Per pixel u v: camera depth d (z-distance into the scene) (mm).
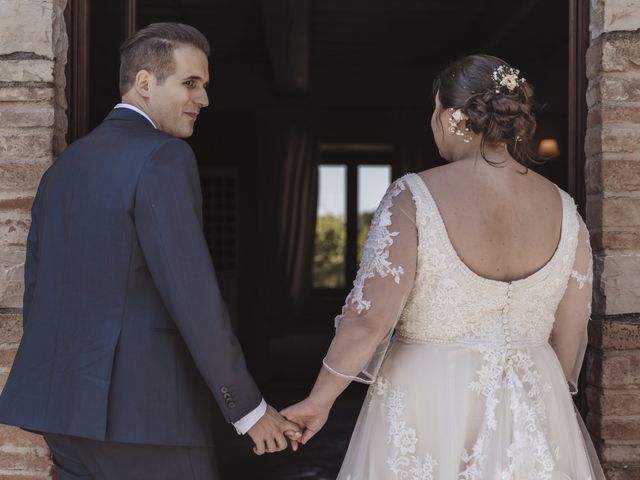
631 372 2225
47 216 1768
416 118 9336
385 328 1617
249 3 6895
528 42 7949
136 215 1654
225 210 9445
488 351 1610
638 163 2248
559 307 1772
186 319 1638
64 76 2320
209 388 1707
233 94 9180
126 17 2594
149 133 1764
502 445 1584
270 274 9070
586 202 2375
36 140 2201
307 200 9211
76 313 1681
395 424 1659
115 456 1688
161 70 1821
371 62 9062
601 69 2270
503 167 1641
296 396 6820
